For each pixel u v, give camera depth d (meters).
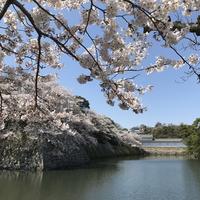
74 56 4.80
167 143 74.88
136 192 18.00
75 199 15.72
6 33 6.26
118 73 5.09
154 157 51.03
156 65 5.52
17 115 8.20
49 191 17.25
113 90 4.99
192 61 5.80
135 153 59.06
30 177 21.59
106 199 15.98
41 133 24.84
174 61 5.59
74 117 28.89
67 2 5.50
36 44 6.32
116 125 58.62
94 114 41.66
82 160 30.61
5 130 24.83
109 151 46.81
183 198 16.67
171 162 38.97
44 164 24.72
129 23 4.78
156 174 26.23
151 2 4.77
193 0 5.07
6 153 24.78
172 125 84.38
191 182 21.91
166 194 17.62
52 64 6.50
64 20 5.32
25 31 6.09
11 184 18.91
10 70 7.15
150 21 4.82
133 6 4.62
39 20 5.21
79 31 5.24
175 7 4.84
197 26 5.37
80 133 32.62
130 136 58.97
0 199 15.20
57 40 4.81
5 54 6.50
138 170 29.11
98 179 22.11
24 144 24.80
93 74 4.79
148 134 83.00
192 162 39.03
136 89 5.22
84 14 5.10
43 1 5.55
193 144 47.44
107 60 4.98
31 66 6.91
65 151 27.45
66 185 19.25
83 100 38.28
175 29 5.26
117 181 21.66
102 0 4.85
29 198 15.56
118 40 4.96
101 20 5.10
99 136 42.12
